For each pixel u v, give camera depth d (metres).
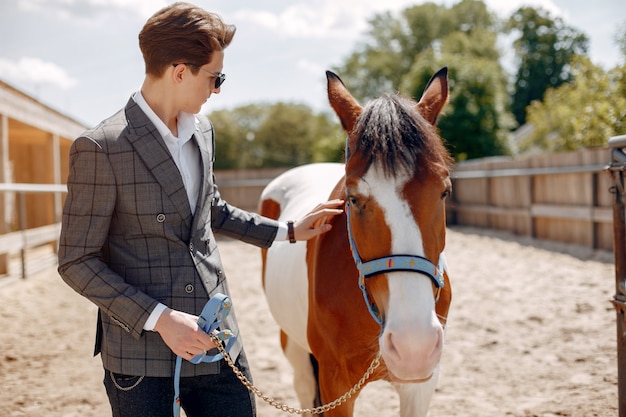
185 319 1.56
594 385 3.37
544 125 17.02
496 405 3.25
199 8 1.65
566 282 5.91
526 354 4.05
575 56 13.12
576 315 4.79
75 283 1.56
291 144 49.31
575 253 7.62
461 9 36.44
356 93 34.97
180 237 1.69
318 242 2.28
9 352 4.38
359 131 1.78
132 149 1.61
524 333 4.50
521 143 19.55
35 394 3.56
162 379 1.69
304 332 2.60
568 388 3.38
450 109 17.31
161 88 1.66
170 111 1.68
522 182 10.13
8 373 3.94
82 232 1.57
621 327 2.53
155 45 1.61
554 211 8.84
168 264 1.66
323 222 2.33
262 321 5.37
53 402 3.45
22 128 9.88
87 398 3.50
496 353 4.12
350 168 1.76
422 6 35.38
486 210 11.71
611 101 11.02
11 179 12.05
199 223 1.73
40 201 11.86
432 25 35.00
